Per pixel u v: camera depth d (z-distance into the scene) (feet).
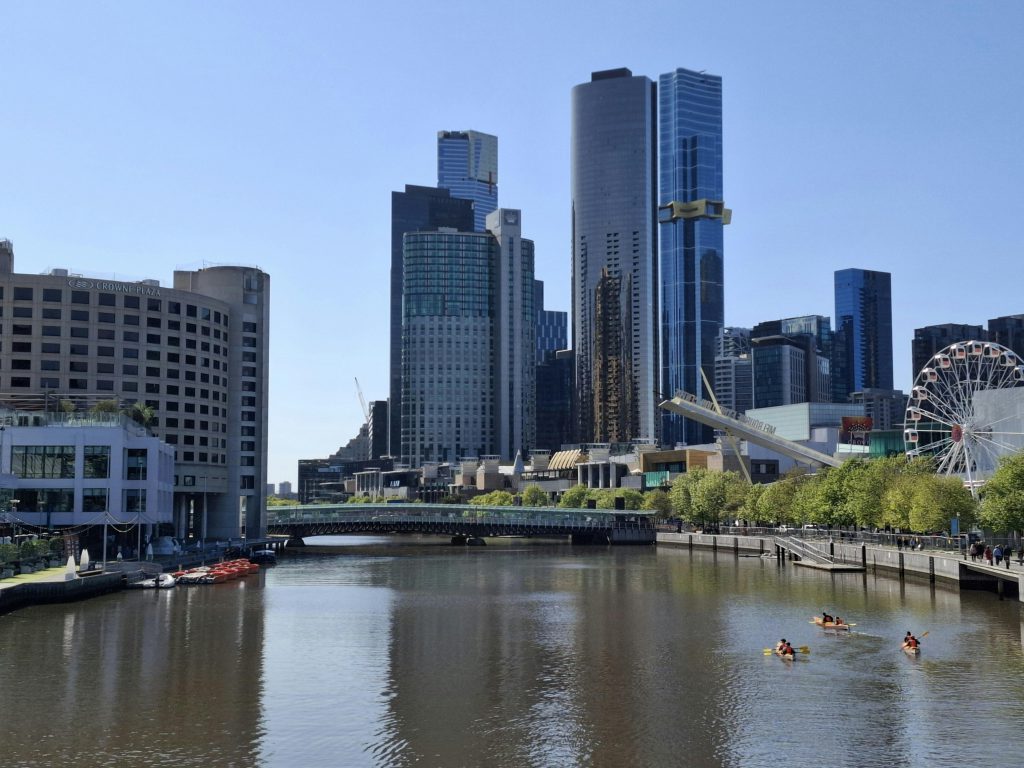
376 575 602.03
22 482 591.78
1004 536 523.29
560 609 427.74
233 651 325.42
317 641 344.90
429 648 332.19
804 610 412.98
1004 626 360.69
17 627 367.66
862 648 324.60
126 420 628.69
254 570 620.49
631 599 461.78
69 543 536.42
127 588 503.61
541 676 288.71
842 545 634.02
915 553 520.42
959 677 281.95
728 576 572.92
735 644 336.49
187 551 655.76
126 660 308.60
